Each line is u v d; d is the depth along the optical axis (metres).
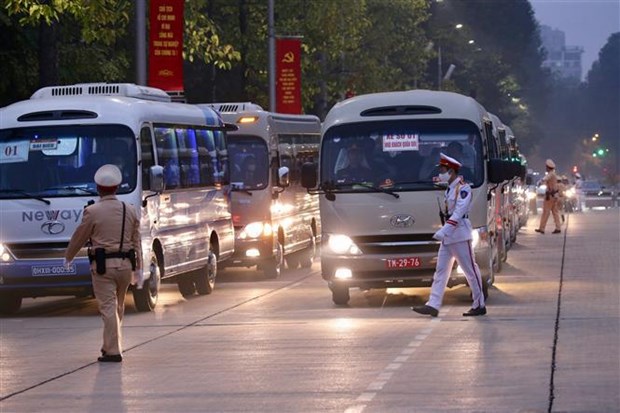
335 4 73.56
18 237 34.59
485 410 18.67
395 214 33.75
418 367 22.88
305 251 52.41
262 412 19.02
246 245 45.59
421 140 34.19
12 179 34.94
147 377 22.75
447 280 31.05
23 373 23.78
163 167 36.75
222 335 28.69
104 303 25.11
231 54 58.72
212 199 41.69
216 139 42.78
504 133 53.97
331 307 34.44
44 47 53.28
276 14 73.31
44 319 34.22
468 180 34.09
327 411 18.92
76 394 21.16
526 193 82.75
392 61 102.62
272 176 46.09
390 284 34.06
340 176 34.19
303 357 24.58
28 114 35.31
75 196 34.62
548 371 22.05
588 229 76.69
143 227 34.81
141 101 36.84
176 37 47.41
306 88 81.62
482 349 24.97
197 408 19.48
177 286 45.12
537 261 49.31
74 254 25.61
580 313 30.91
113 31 51.91
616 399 19.33
